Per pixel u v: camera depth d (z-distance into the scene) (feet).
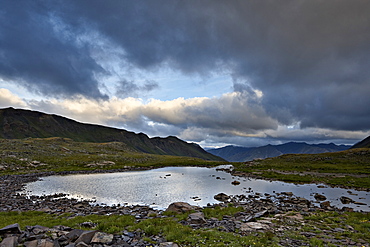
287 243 47.67
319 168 281.54
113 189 157.17
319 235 54.03
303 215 81.76
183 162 464.24
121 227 61.11
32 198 123.54
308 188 162.71
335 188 160.97
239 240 48.70
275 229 60.03
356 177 200.54
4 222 69.15
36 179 203.82
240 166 368.68
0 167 239.09
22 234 46.62
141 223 64.64
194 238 49.78
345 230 59.26
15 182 181.98
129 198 127.54
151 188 161.79
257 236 52.29
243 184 183.42
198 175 252.42
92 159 382.22
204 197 130.72
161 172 286.25
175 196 133.59
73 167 299.79
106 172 276.21
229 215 82.02
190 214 76.48
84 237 45.47
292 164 347.15
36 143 486.38
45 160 326.44
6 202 110.63
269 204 107.45
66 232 51.88
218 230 58.54
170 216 81.10
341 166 294.05
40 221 70.38
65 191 148.87
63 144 600.80
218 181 200.54
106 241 45.47
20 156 314.35
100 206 105.70
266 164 371.15
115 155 491.31
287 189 159.12
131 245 45.85
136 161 444.96
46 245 41.57
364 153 407.85
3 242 40.29
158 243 47.34
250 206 102.27
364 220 71.36
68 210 93.35
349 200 115.03
